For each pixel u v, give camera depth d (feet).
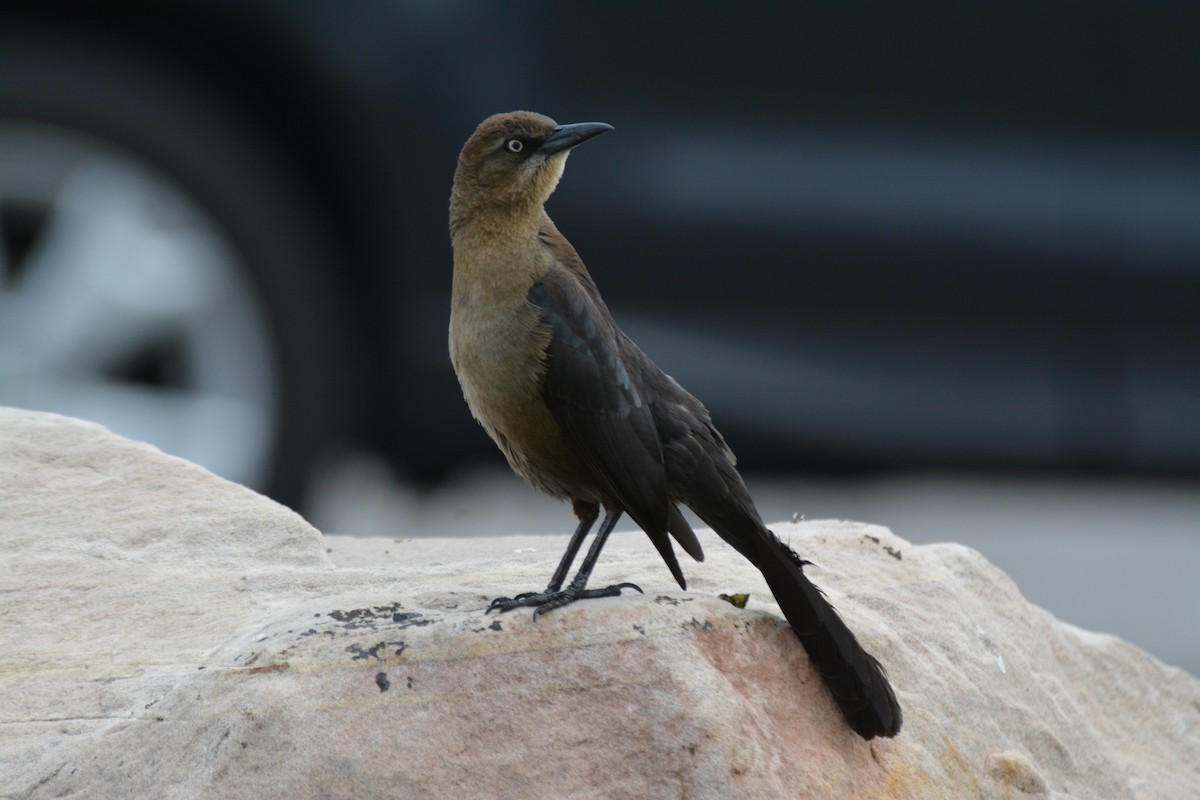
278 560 31.37
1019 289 45.03
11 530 31.30
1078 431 45.68
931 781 27.35
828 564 31.71
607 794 24.90
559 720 25.38
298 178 45.96
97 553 30.86
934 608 31.45
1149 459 45.98
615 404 28.22
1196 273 45.37
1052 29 44.65
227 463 45.44
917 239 44.55
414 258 45.09
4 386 45.03
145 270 45.44
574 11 43.70
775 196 44.01
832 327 44.70
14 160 45.09
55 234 45.37
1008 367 45.29
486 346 29.09
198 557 31.12
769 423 44.80
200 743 25.61
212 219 45.44
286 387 45.73
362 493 50.75
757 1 43.73
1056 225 44.93
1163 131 45.09
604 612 26.43
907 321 44.88
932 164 44.47
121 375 45.65
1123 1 44.80
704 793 24.85
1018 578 56.29
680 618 26.48
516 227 29.71
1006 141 44.73
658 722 25.29
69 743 26.45
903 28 44.16
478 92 44.11
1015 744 30.01
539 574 30.89
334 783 24.85
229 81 45.91
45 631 28.81
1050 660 33.45
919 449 45.34
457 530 52.29
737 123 43.86
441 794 24.81
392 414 46.21
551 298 28.96
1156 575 56.90
